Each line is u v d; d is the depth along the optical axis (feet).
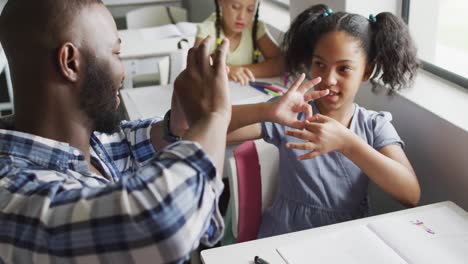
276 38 7.55
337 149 3.66
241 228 4.56
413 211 3.69
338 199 4.23
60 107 2.09
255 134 4.26
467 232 3.38
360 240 3.33
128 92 6.54
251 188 4.52
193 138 1.89
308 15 4.29
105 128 2.31
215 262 3.19
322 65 4.03
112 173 2.70
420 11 5.34
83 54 2.02
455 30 5.10
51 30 1.95
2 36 2.04
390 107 4.86
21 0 1.98
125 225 1.69
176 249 1.72
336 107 4.10
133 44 8.55
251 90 6.33
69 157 2.17
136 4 13.12
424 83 4.91
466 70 4.89
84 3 2.02
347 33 3.94
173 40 8.78
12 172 1.92
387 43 4.09
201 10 12.82
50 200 1.78
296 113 3.31
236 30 6.85
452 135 4.04
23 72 2.03
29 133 2.13
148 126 3.09
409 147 4.69
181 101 2.17
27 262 1.81
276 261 3.18
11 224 1.80
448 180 4.23
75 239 1.72
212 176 1.81
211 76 2.06
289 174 4.31
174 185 1.71
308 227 4.24
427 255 3.14
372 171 3.73
